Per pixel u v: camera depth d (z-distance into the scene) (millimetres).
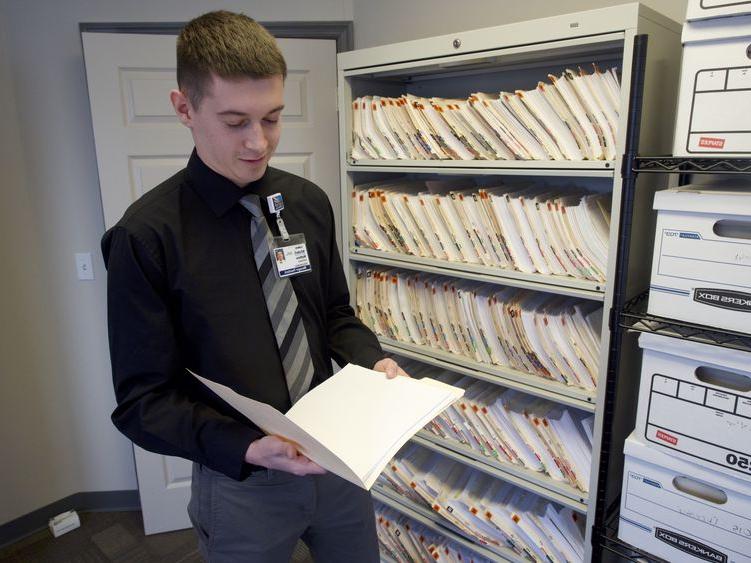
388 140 1613
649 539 1215
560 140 1287
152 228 1017
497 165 1383
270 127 1001
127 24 1985
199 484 1197
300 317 1188
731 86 957
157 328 1023
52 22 1964
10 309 2061
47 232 2086
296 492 1192
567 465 1416
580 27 1145
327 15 2029
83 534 2217
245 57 899
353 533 1334
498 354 1518
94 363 2234
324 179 2129
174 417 1020
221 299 1086
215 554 1214
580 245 1287
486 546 1615
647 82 1152
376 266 1838
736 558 1091
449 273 1544
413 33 1866
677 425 1117
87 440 2293
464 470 1787
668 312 1098
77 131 2043
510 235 1413
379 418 986
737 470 1054
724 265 1007
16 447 2143
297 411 1030
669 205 1046
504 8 1632
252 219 1136
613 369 1229
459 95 1772
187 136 1999
